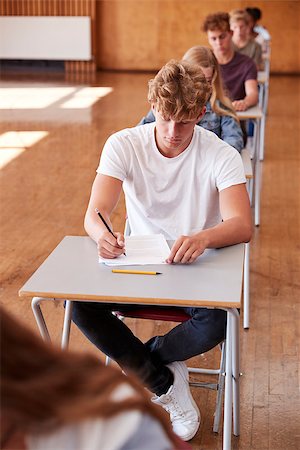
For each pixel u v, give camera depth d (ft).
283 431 8.96
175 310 8.36
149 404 2.71
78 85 38.45
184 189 8.45
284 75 43.65
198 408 9.32
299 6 42.96
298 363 10.64
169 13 43.83
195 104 7.85
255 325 11.83
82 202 18.49
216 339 8.14
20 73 42.57
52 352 2.57
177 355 8.34
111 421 2.58
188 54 12.17
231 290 6.93
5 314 2.58
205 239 7.67
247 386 9.96
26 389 2.41
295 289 13.33
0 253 14.84
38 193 19.15
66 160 22.67
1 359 2.46
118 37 44.55
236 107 16.84
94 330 8.16
